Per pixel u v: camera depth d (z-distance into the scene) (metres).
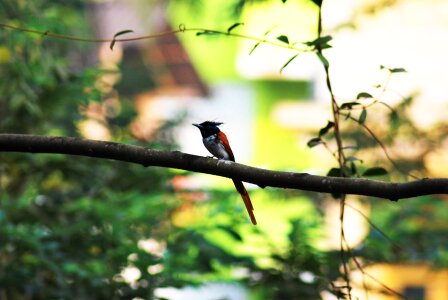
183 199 13.73
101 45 25.62
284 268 11.39
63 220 12.34
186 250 12.13
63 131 14.31
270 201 15.49
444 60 24.06
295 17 17.77
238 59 34.34
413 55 24.69
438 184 5.56
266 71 32.72
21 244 10.68
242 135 33.94
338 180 5.90
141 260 11.33
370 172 6.91
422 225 13.80
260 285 11.49
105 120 17.12
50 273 11.68
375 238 11.86
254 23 24.02
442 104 20.50
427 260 12.28
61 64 12.88
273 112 33.19
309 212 15.59
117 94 19.03
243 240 11.72
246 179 6.17
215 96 34.09
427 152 15.02
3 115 13.01
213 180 19.38
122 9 26.78
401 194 5.71
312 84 32.59
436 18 24.56
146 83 22.28
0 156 12.45
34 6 13.45
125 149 6.40
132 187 13.32
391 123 14.11
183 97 29.92
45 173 12.71
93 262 11.41
